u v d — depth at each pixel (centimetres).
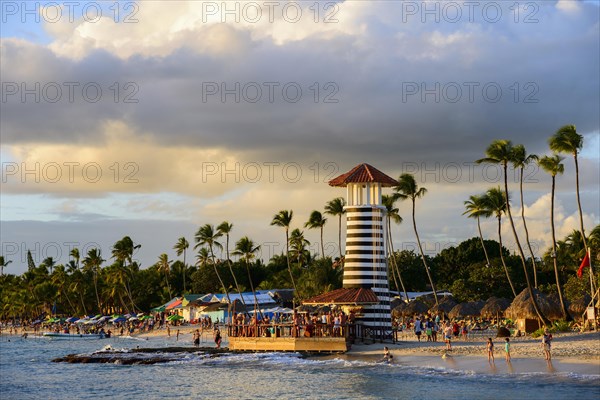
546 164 9294
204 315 15775
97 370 7562
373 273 8138
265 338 7975
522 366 5919
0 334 18438
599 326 7781
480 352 6831
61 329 17525
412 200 12550
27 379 7038
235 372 6756
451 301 11062
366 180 8169
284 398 5259
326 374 6294
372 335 8038
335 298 7931
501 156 9150
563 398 4659
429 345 7756
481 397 4859
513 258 15288
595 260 10594
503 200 11469
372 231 8188
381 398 5072
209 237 15512
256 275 19625
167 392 5816
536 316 8488
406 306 11119
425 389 5300
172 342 12044
